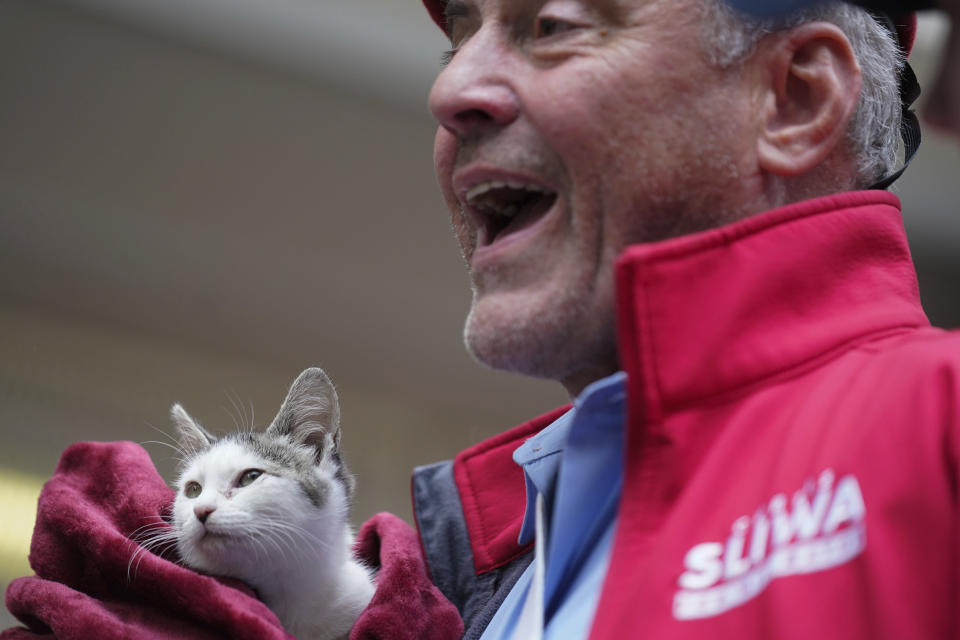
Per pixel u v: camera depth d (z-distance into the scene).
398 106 5.91
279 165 5.91
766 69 1.50
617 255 1.46
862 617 0.97
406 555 1.94
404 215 6.17
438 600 1.89
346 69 5.79
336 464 2.85
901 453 1.04
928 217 6.42
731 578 1.06
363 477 6.14
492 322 1.52
